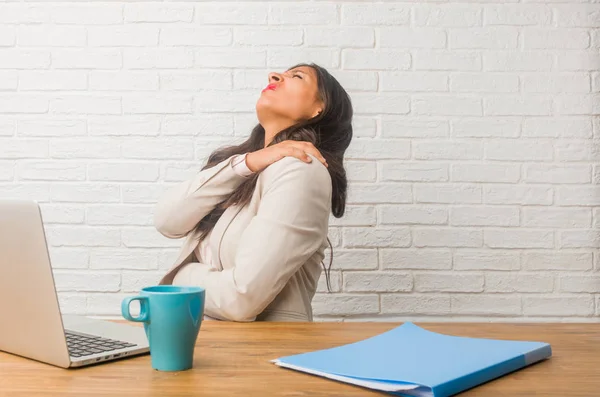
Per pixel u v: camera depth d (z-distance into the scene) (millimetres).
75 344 790
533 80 2137
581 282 2109
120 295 2131
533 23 2143
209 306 1294
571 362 741
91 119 2158
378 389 613
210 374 678
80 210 2145
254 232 1309
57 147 2158
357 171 2121
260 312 1344
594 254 2111
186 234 1541
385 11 2145
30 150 2160
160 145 2152
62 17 2170
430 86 2137
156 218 1543
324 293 2102
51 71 2168
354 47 2143
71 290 2135
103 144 2154
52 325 691
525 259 2109
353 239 2107
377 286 2104
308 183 1358
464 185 2121
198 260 1533
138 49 2162
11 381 649
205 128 2150
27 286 703
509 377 675
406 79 2137
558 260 2111
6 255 713
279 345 827
